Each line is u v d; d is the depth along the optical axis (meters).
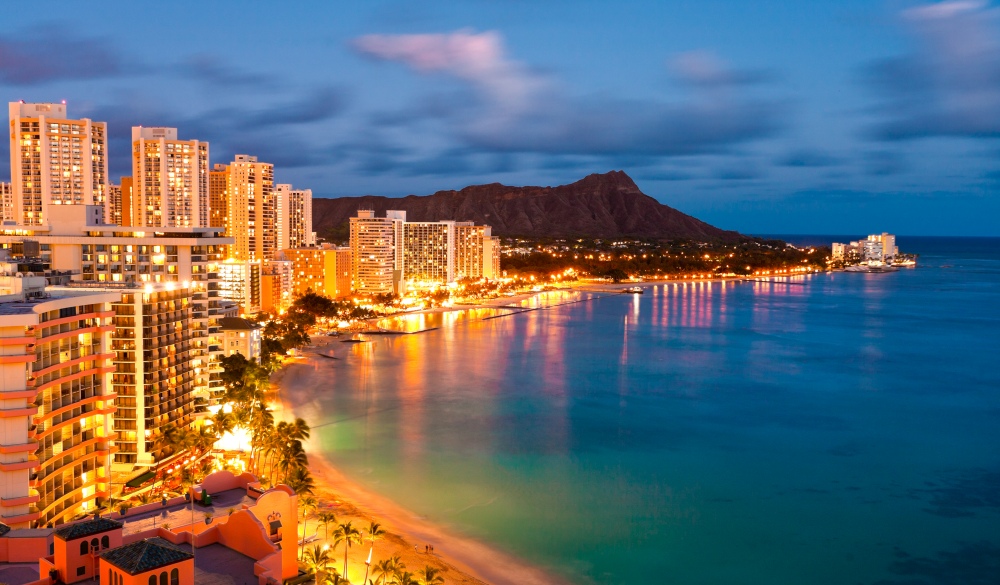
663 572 107.75
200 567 66.31
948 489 143.88
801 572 108.88
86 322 115.00
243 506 73.44
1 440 97.56
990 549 117.19
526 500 133.38
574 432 177.88
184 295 148.25
